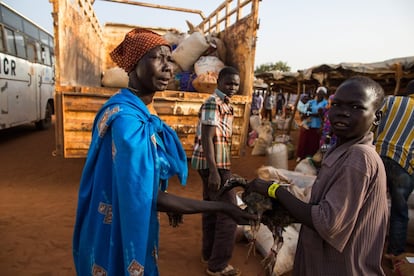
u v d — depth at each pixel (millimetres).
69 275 2680
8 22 7441
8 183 5098
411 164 2777
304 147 7129
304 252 1303
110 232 1230
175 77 5016
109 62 8008
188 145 4262
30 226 3557
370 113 1127
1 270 2713
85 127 3807
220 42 5148
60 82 3680
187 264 2912
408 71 5742
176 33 6207
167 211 1285
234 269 2643
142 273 1128
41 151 7438
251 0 4309
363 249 1149
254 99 12859
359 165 1061
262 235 3012
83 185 1315
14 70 7746
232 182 1424
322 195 1181
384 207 1145
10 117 7531
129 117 1178
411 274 2480
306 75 7738
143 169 1130
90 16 5648
